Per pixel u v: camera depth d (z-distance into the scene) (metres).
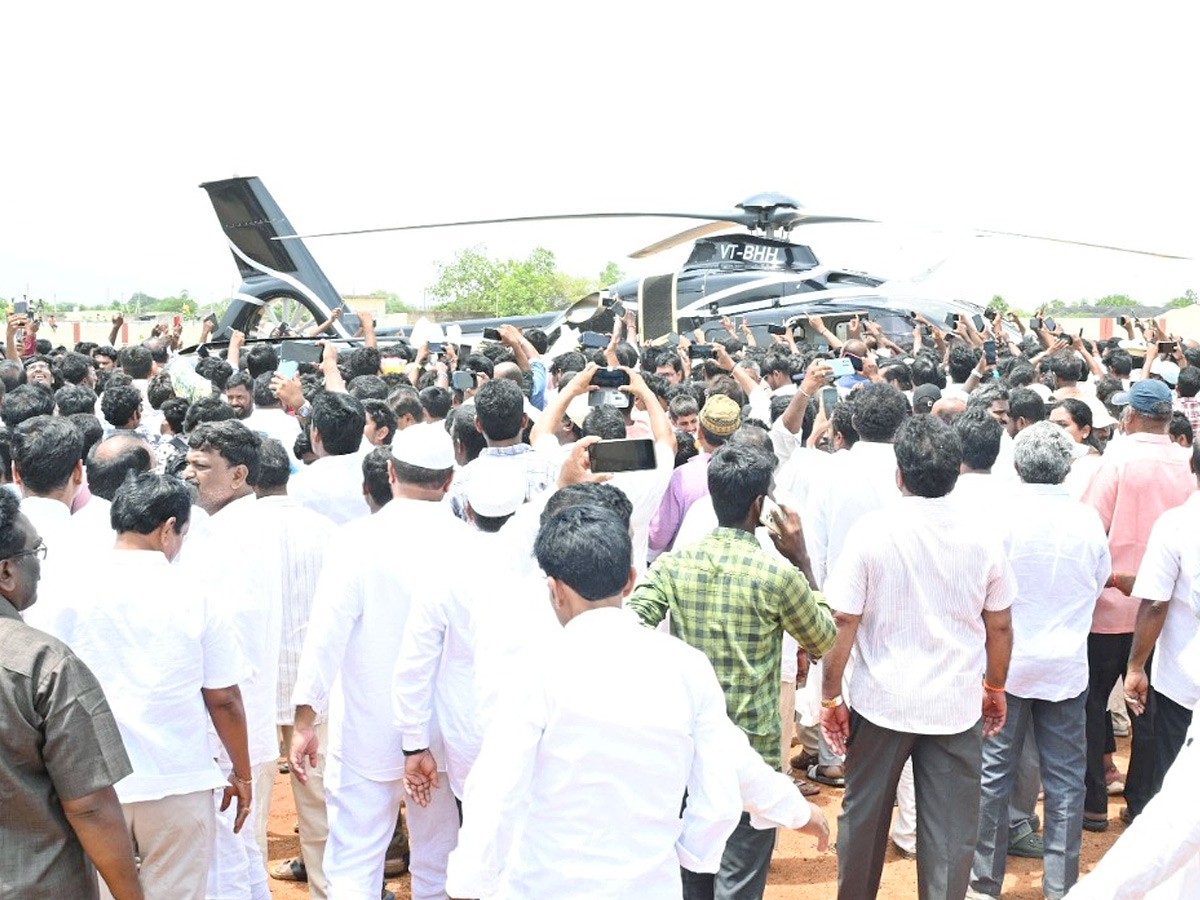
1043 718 4.29
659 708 2.34
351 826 3.63
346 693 3.63
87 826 2.33
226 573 3.75
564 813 2.30
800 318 14.03
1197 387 7.18
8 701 2.26
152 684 3.05
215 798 3.44
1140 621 4.35
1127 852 2.28
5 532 2.44
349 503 4.78
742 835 3.49
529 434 5.86
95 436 5.12
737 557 3.47
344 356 10.94
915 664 3.64
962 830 3.68
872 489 4.67
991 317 13.98
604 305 12.92
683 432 5.64
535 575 3.83
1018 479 4.92
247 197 20.11
